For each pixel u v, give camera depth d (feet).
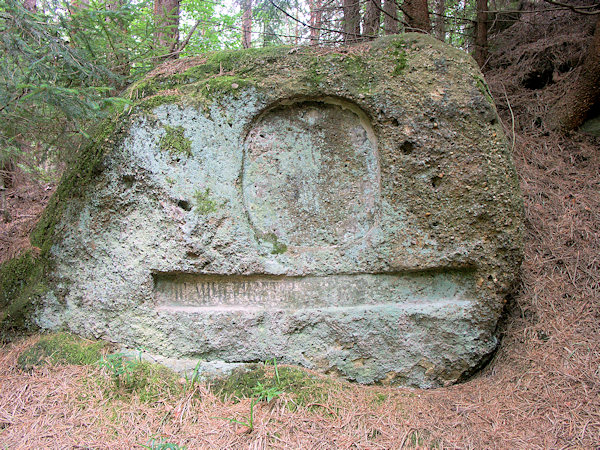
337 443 7.63
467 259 9.21
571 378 8.68
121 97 9.80
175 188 9.27
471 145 9.04
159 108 9.36
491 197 9.05
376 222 9.43
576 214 12.54
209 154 9.29
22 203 14.85
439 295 9.58
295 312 9.47
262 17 21.56
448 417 8.25
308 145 9.56
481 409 8.42
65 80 10.39
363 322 9.43
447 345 9.45
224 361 9.54
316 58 9.24
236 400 8.56
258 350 9.47
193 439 7.68
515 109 16.88
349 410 8.34
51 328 9.98
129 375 8.82
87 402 8.41
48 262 10.00
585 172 13.84
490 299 9.34
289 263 9.43
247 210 9.48
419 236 9.25
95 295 9.73
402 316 9.39
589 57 14.33
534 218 12.69
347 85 9.14
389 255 9.30
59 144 10.53
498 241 9.17
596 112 15.29
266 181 9.55
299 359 9.48
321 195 9.59
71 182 9.89
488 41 21.20
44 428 7.84
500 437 7.72
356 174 9.52
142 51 13.44
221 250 9.28
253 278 9.52
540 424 7.94
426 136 9.04
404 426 8.02
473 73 9.16
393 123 9.13
